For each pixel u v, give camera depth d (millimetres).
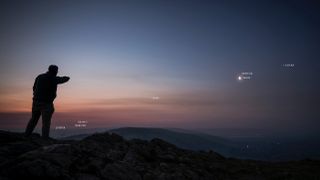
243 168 11578
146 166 9562
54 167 7695
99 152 9539
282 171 11625
